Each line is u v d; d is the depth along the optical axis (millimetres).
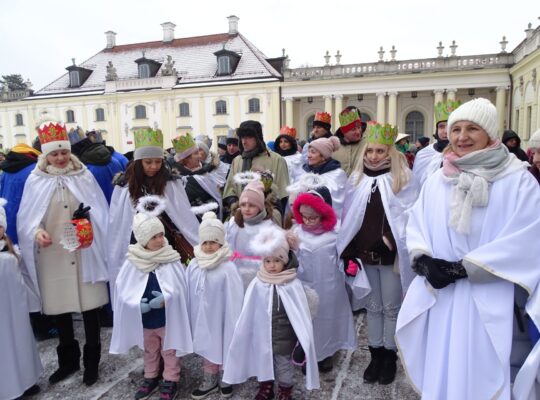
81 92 34188
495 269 1902
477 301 1970
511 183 1982
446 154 2229
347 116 4398
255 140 4340
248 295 2779
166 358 2941
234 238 3283
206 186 4609
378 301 3086
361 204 3014
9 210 3441
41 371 3127
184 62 33156
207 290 2912
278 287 2721
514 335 2057
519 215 1926
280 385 2791
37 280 3162
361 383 3070
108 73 32875
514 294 2021
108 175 4332
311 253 3094
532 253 1904
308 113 30125
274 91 28938
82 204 3086
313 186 3191
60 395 3037
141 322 2824
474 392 1944
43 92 35594
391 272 2990
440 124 4098
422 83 26719
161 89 31188
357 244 3074
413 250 2174
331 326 3150
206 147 5195
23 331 2961
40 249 3180
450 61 26234
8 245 3016
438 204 2170
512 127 25344
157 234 2943
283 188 4281
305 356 2654
